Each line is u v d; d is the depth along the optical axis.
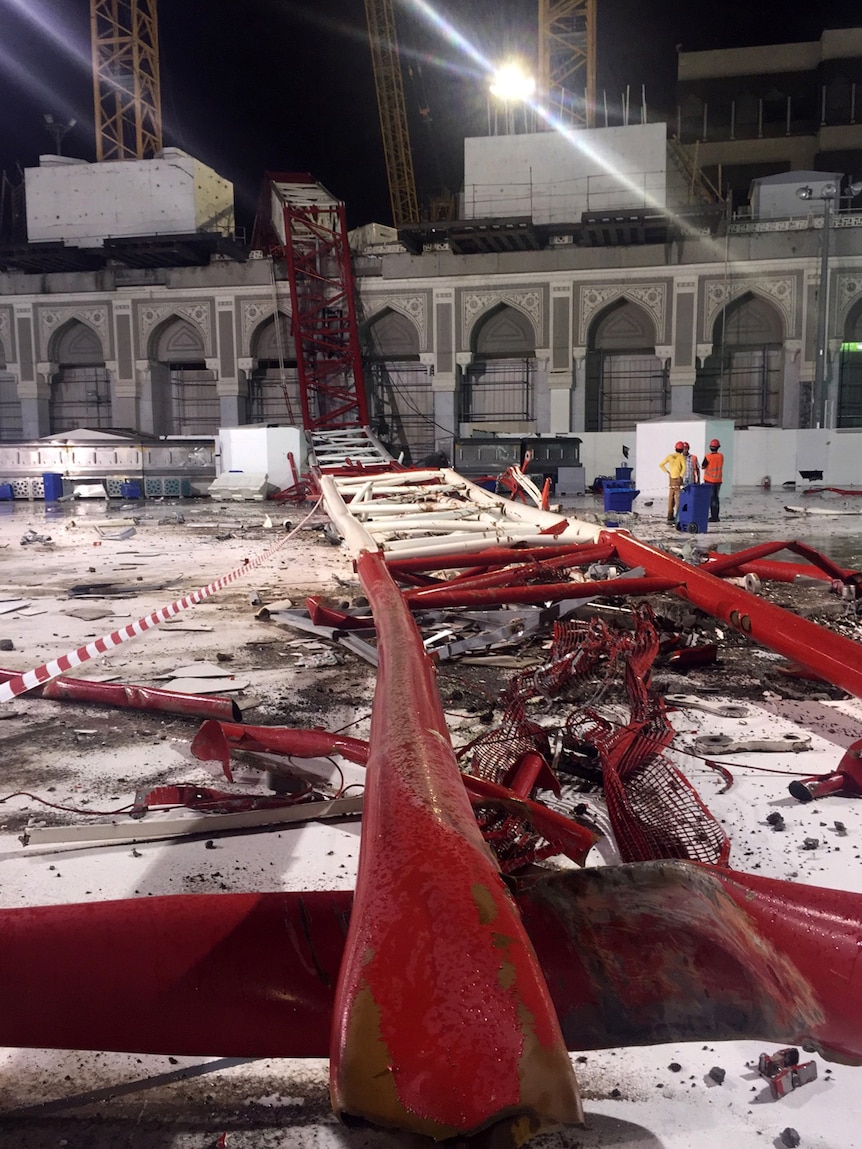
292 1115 1.80
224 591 8.88
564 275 35.97
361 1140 1.72
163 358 39.19
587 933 1.52
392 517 9.20
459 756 3.68
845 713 4.75
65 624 7.28
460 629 6.58
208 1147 1.71
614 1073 1.91
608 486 19.55
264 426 27.12
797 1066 1.87
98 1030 1.58
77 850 3.05
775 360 36.44
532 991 0.93
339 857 2.98
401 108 48.59
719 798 3.45
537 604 6.52
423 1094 0.81
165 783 3.74
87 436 28.33
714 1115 1.77
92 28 45.25
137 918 1.64
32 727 4.54
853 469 28.78
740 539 13.45
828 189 29.95
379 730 1.86
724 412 37.06
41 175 38.59
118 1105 1.84
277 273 37.16
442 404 37.50
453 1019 0.88
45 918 1.64
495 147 36.28
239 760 4.00
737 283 35.00
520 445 27.05
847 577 7.58
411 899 1.06
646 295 35.66
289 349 38.16
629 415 37.69
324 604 7.45
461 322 36.94
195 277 37.69
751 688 5.26
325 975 1.58
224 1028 1.58
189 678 5.53
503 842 2.63
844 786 3.46
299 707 4.92
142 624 4.21
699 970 1.48
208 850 3.04
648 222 33.28
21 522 17.78
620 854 2.82
